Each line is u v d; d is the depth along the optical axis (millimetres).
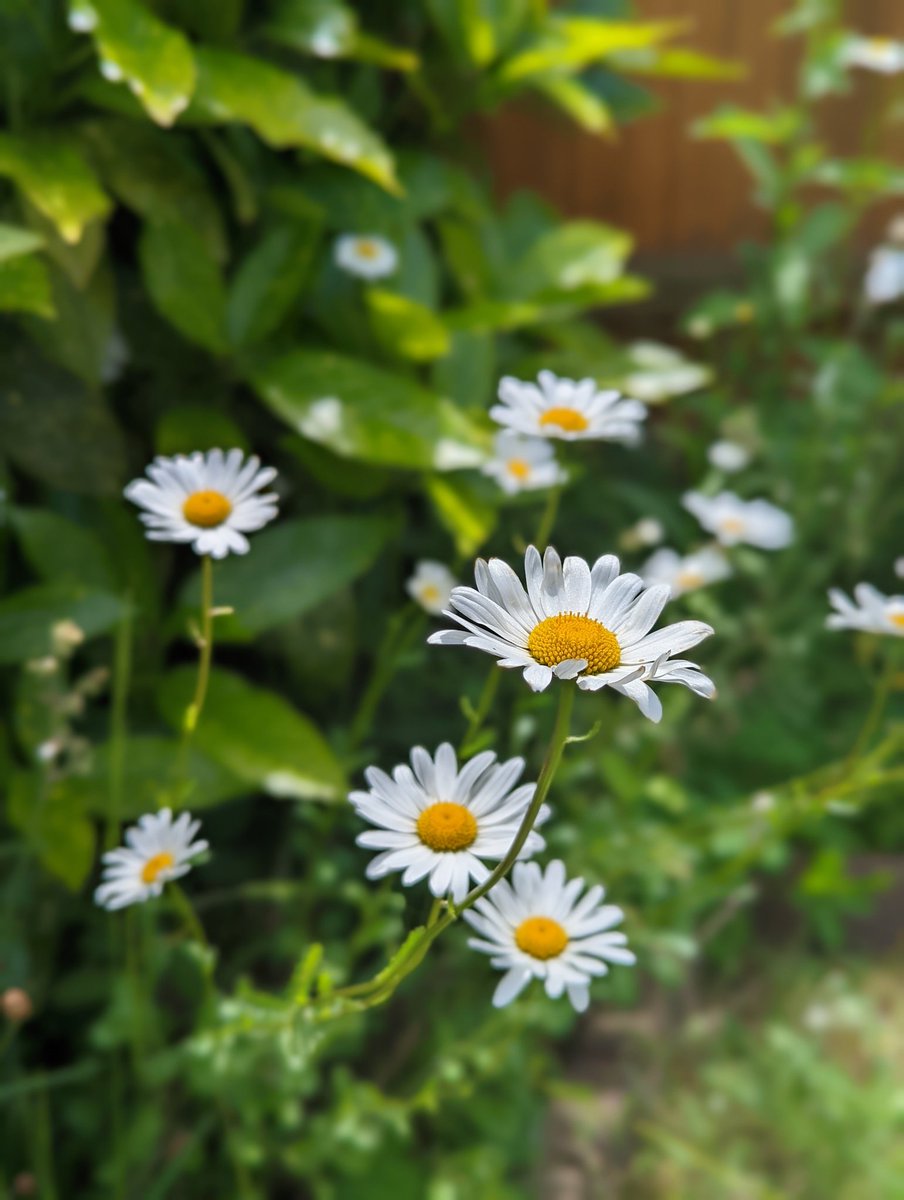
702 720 696
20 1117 482
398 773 267
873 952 677
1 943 461
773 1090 558
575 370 659
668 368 679
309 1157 457
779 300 849
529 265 696
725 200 995
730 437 778
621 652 227
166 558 549
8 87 487
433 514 649
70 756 469
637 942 509
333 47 553
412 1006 548
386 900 478
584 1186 518
